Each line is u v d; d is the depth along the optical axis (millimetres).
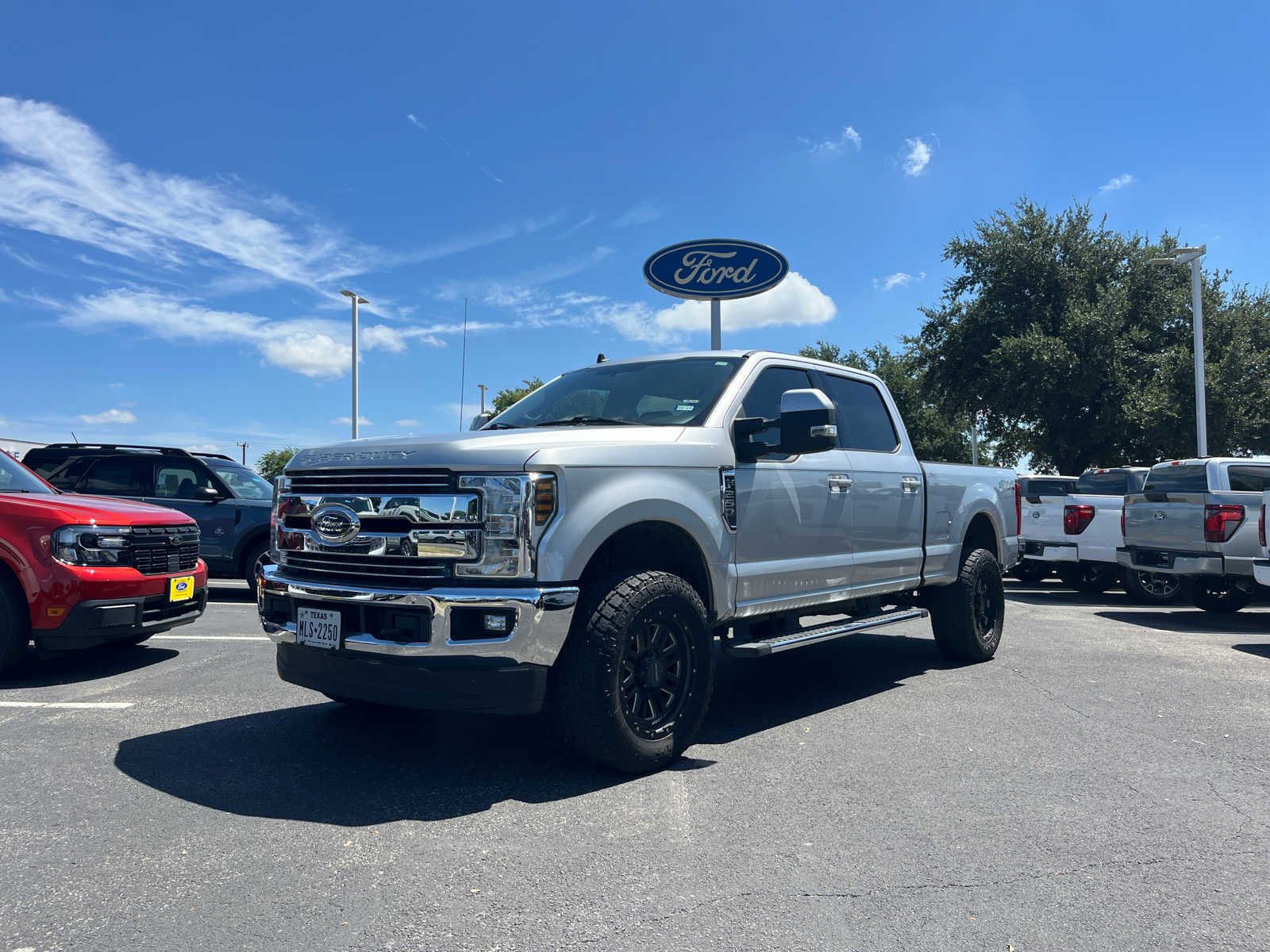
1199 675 6520
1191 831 3457
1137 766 4281
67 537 5992
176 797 3756
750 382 5086
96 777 4020
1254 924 2695
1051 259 24844
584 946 2539
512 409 5664
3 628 5941
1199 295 20141
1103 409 23078
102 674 6316
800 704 5598
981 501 6988
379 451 4047
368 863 3094
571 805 3684
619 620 3885
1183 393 22609
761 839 3334
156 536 6547
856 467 5621
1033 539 12602
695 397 4961
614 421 4918
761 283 15492
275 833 3367
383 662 3783
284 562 4422
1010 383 23859
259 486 11016
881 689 6051
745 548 4711
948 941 2580
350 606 3939
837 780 4035
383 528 3920
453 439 3969
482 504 3775
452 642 3652
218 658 6930
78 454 10656
